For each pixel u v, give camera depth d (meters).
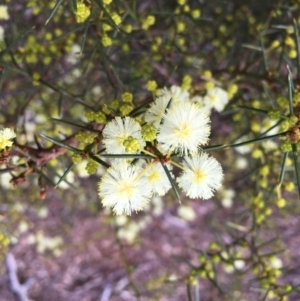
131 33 0.15
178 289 0.28
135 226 0.23
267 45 0.18
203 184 0.09
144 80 0.17
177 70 0.16
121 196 0.08
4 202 0.21
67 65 0.19
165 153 0.09
